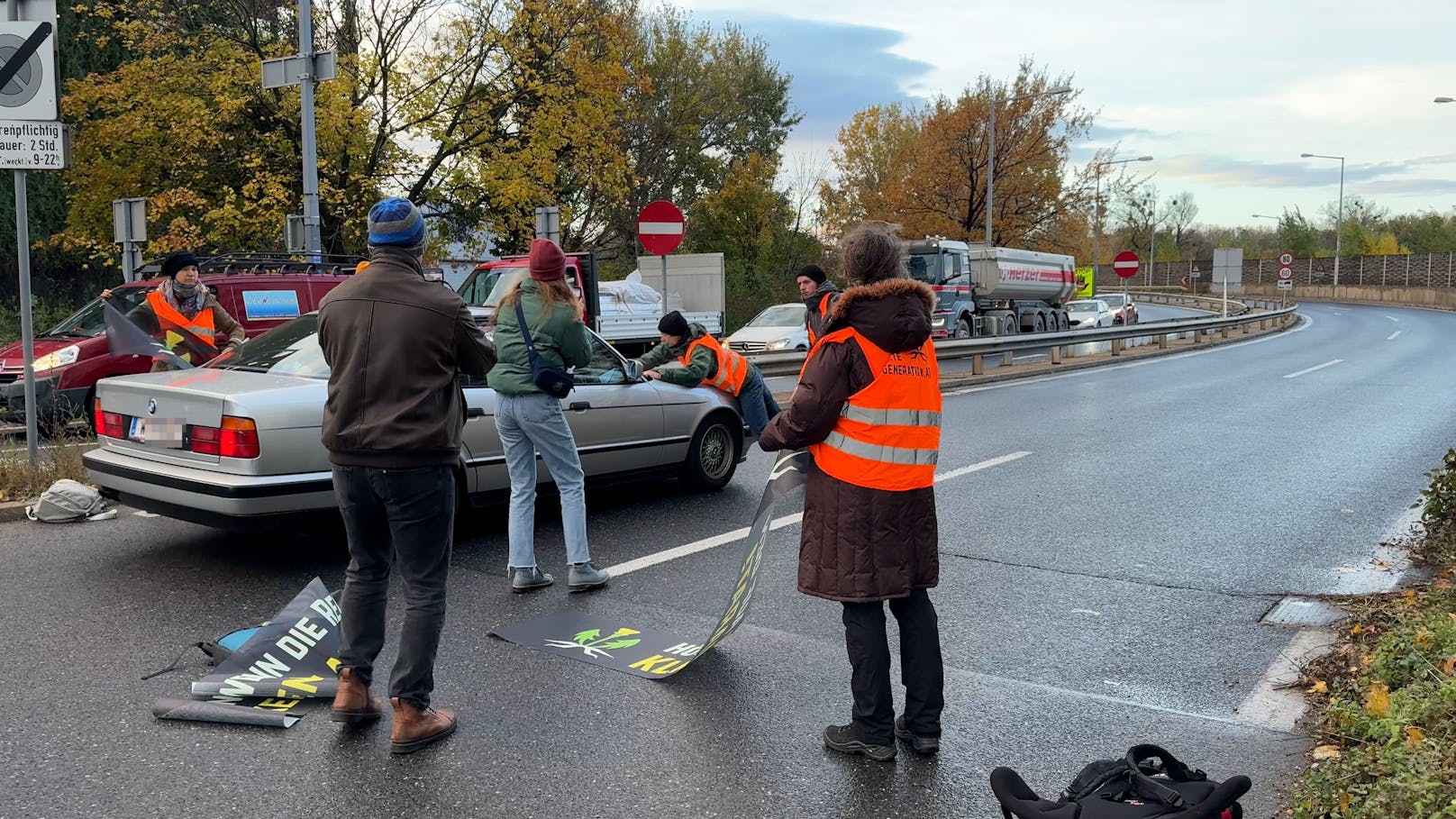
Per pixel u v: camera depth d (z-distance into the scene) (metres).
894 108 48.22
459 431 3.88
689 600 5.63
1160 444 11.18
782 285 36.84
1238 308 52.44
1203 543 6.99
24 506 7.08
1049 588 5.96
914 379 3.68
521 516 5.68
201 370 6.34
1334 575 6.24
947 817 3.36
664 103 37.28
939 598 5.77
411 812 3.32
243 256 13.26
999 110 38.50
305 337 6.44
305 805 3.34
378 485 3.67
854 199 44.88
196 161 19.88
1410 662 4.08
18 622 5.02
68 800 3.34
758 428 8.63
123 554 6.23
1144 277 88.75
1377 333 34.41
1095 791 2.85
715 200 37.31
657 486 8.84
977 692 4.43
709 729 3.98
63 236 20.33
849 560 3.67
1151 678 4.60
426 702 3.80
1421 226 85.38
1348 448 10.91
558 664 4.62
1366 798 3.09
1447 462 6.59
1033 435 11.84
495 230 22.45
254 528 5.57
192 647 4.71
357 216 20.70
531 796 3.45
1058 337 21.52
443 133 21.08
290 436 5.59
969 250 29.09
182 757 3.67
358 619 3.89
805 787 3.55
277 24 21.36
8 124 7.50
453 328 3.76
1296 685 4.51
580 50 22.77
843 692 4.36
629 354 19.95
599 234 34.88
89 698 4.14
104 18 21.97
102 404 6.21
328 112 19.02
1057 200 40.19
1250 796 3.51
